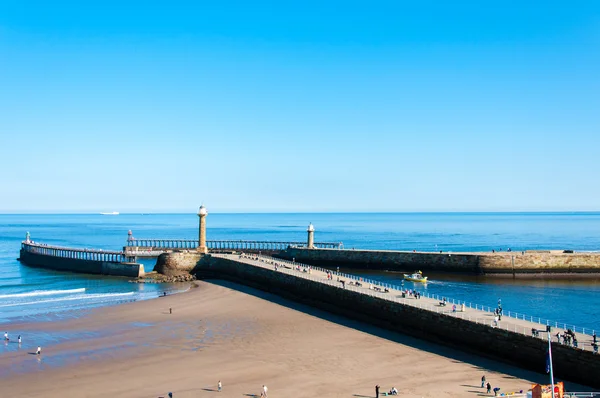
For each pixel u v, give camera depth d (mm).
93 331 61969
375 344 54844
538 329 48781
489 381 43062
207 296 83688
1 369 48719
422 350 52656
